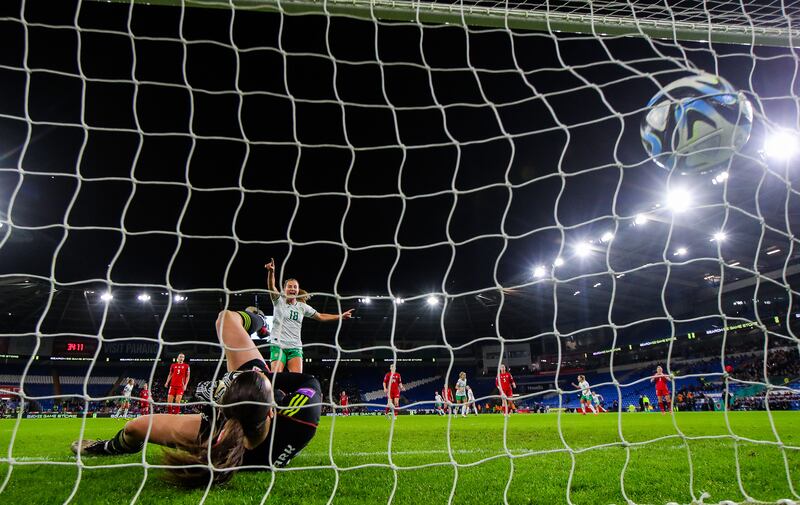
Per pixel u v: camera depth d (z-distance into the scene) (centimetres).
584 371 4253
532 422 1093
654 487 322
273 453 308
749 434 696
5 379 3503
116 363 3819
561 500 289
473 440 645
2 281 3192
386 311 4156
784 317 3244
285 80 350
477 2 402
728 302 3644
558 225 307
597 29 400
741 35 421
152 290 3578
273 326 585
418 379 4353
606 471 376
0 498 290
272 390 286
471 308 4409
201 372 3859
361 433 770
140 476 346
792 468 378
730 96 354
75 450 376
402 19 374
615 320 4456
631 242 3369
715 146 346
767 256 3244
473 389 4309
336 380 4188
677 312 4019
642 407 2719
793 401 2345
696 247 3303
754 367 3081
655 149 366
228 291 265
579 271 3859
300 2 354
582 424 988
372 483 334
